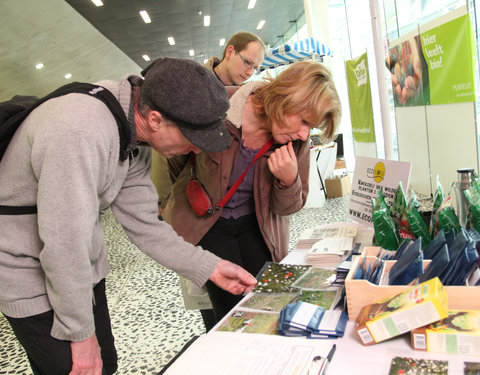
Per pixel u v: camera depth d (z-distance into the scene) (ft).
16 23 24.11
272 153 5.00
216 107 3.34
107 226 21.54
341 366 2.80
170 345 8.10
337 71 26.55
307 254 4.94
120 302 10.82
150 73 3.38
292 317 3.38
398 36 16.84
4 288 3.36
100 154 3.12
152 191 4.44
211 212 5.38
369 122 20.30
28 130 3.09
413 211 4.42
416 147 16.44
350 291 3.39
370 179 5.79
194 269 4.25
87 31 31.99
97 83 3.48
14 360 8.26
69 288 3.10
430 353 2.79
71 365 3.47
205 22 38.63
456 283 3.20
